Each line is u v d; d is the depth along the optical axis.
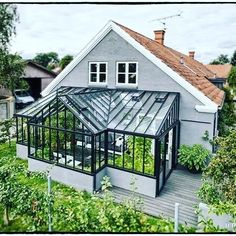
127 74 16.11
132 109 13.48
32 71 36.75
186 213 9.98
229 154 9.27
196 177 13.30
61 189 11.32
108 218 6.93
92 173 11.20
